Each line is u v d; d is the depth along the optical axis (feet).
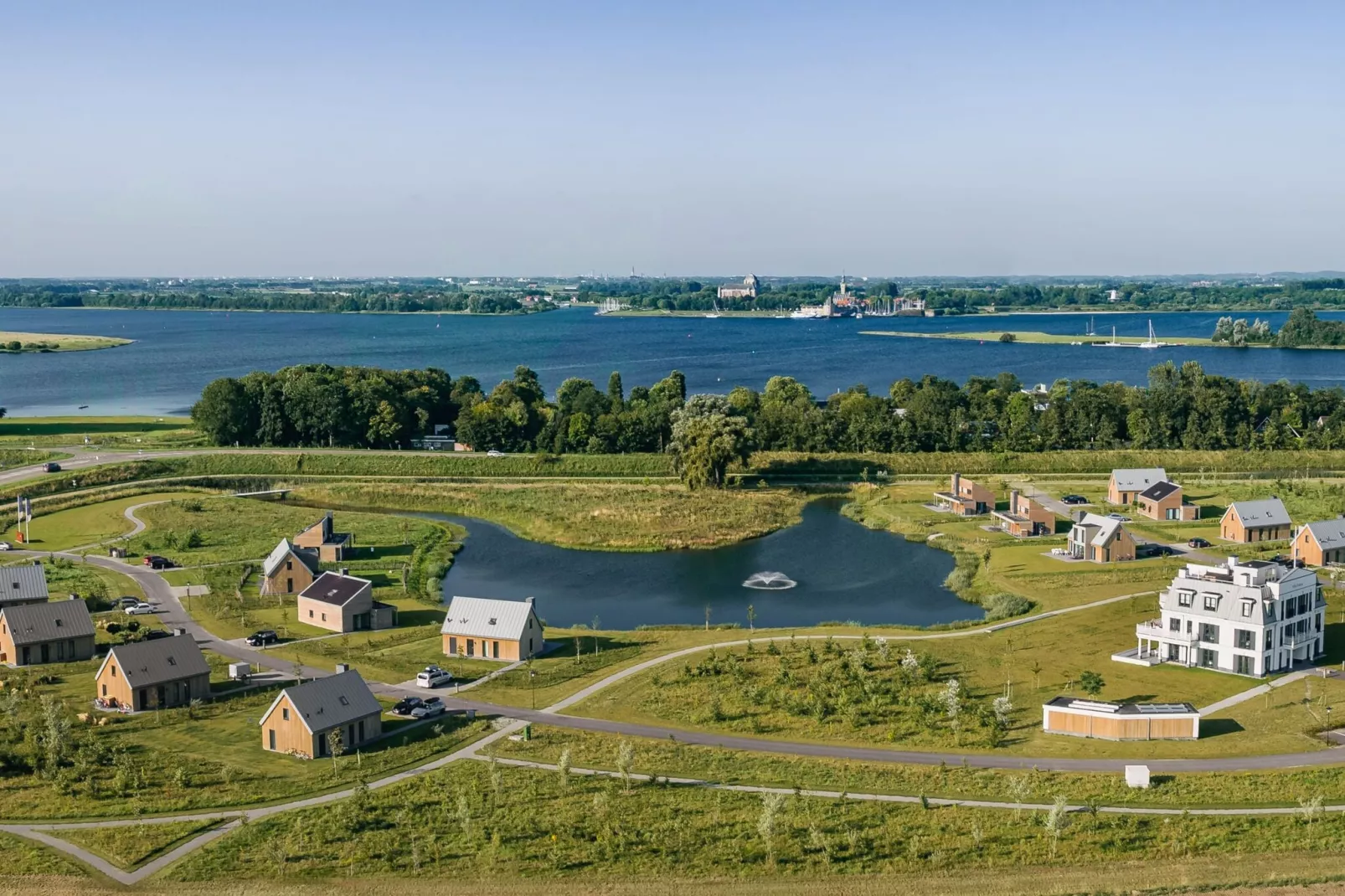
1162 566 559.79
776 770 330.54
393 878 273.33
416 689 405.80
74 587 527.81
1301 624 415.23
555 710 383.65
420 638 472.85
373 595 533.96
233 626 483.51
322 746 344.08
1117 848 280.31
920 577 580.30
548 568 608.60
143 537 635.25
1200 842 281.33
